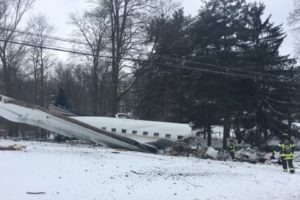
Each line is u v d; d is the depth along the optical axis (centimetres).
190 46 4938
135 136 3434
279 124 5022
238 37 4788
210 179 1867
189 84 4884
